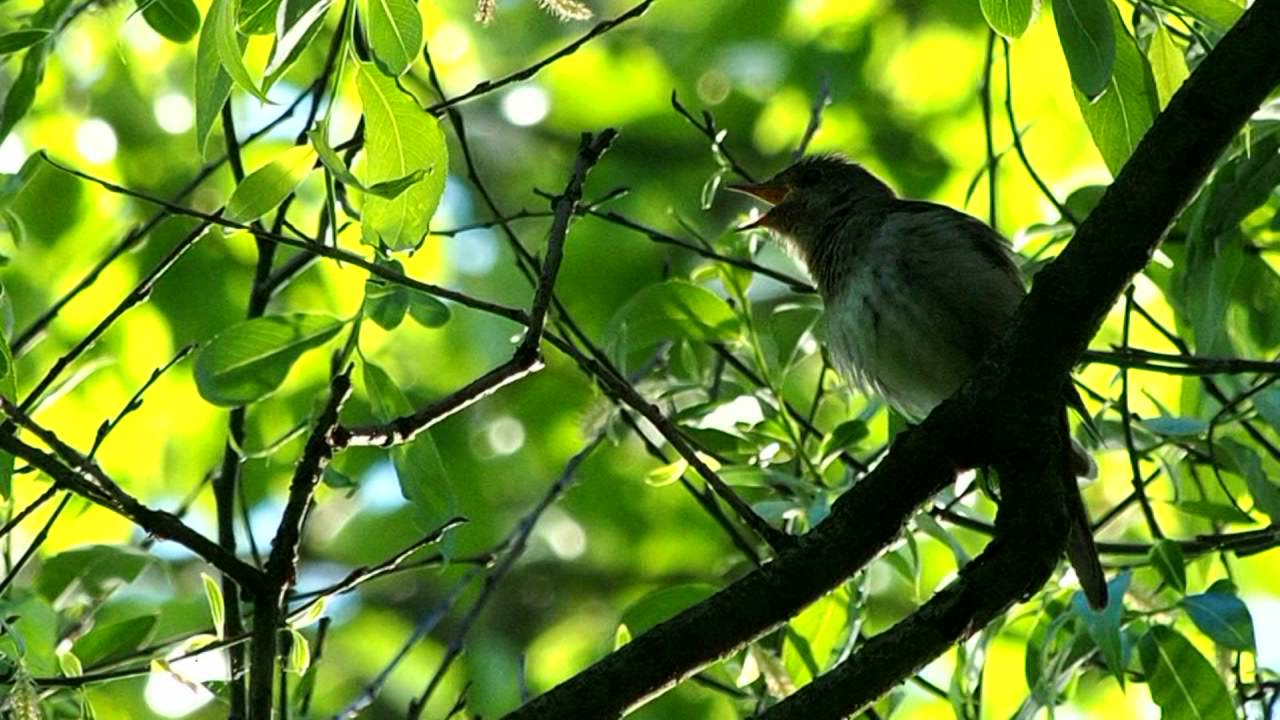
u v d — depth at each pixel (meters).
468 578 10.62
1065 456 8.15
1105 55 6.70
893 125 16.19
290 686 9.80
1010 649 11.08
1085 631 8.60
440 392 15.62
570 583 15.99
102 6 9.48
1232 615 8.34
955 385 9.93
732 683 10.71
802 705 6.76
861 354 10.09
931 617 6.92
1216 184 8.83
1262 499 9.18
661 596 9.51
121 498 6.58
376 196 6.49
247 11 6.30
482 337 15.71
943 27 16.08
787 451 10.00
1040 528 7.10
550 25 16.55
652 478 9.11
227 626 8.56
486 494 15.90
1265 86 6.91
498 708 15.43
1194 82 6.96
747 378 9.88
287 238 6.87
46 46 9.04
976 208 15.33
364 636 15.84
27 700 6.93
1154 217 7.02
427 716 15.48
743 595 6.98
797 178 11.34
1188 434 9.45
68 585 9.28
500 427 16.02
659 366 11.29
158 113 14.26
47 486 10.12
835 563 7.05
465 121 16.34
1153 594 9.02
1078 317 7.11
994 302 9.77
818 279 10.54
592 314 15.85
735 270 10.16
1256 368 8.64
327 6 6.32
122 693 12.51
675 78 16.59
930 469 7.14
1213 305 8.88
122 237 13.59
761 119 16.38
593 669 6.81
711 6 16.67
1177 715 8.36
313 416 8.08
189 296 14.21
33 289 13.76
